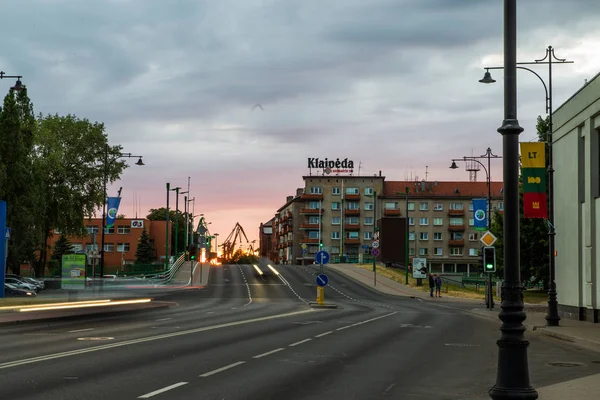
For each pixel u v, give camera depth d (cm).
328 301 5891
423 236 15612
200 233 9600
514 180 1030
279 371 1453
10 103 6372
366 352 1895
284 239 18638
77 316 3212
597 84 3162
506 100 1055
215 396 1116
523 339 977
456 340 2356
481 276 11912
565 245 3662
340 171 16350
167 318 3362
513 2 1070
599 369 1609
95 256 6569
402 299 6644
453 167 5738
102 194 8431
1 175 6006
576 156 3484
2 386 1184
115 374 1357
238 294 6712
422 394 1198
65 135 8519
